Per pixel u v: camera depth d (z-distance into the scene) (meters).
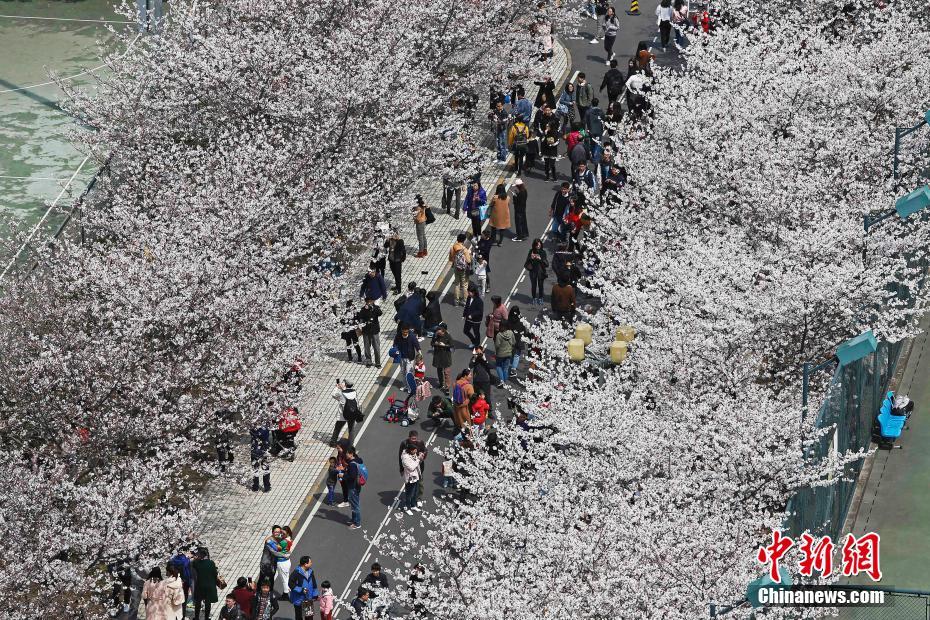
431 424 74.94
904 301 69.56
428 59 91.69
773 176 71.44
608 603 52.78
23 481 60.56
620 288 72.06
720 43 84.31
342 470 67.88
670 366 63.38
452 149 88.31
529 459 61.66
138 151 80.38
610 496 57.00
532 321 81.38
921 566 59.47
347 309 77.38
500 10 96.69
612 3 115.75
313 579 63.34
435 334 75.38
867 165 75.75
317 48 84.12
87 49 115.38
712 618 49.22
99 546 61.50
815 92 78.50
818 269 63.06
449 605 57.41
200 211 72.62
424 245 86.81
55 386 66.38
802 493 56.78
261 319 70.44
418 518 69.00
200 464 70.38
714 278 66.00
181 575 64.44
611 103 95.75
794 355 64.31
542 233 89.62
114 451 65.50
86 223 77.50
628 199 77.62
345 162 79.88
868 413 65.88
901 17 86.31
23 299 68.62
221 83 81.69
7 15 120.81
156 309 66.88
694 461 59.62
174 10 90.94
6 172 98.75
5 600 58.88
